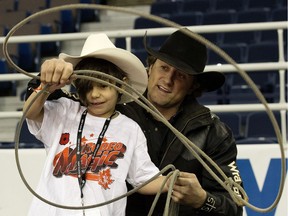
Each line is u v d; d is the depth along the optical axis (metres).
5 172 4.20
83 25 10.80
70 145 2.46
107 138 2.49
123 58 2.57
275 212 4.12
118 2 11.45
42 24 9.59
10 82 8.48
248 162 4.18
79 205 2.37
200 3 10.56
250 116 6.11
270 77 7.57
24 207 4.16
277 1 10.25
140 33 4.61
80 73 2.34
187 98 3.04
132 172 2.54
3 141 6.34
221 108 4.43
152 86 2.95
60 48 9.70
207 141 2.93
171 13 10.59
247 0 10.40
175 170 2.32
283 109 4.39
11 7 10.52
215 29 4.58
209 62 8.09
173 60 2.91
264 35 8.98
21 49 8.94
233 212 2.81
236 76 7.55
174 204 2.51
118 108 2.90
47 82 2.18
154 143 2.92
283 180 2.06
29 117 2.42
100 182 2.41
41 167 4.20
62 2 10.40
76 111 2.55
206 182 2.88
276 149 4.16
